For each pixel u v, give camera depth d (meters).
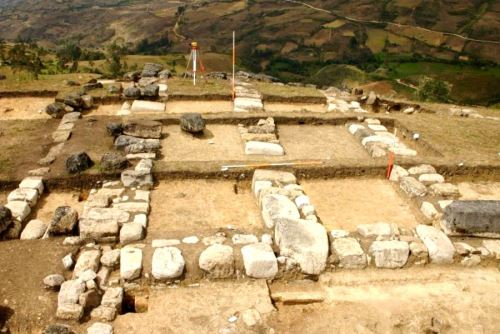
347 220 9.26
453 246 7.97
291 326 6.48
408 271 7.70
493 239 8.36
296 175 10.77
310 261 7.34
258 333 6.21
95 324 6.11
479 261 7.98
